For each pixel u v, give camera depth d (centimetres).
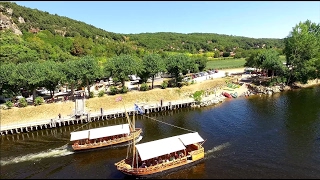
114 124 7356
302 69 10594
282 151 5053
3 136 6700
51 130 7025
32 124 7006
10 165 4878
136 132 6044
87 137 5441
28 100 8969
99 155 5244
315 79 11838
